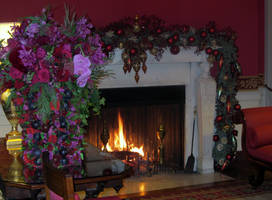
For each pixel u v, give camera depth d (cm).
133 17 542
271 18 605
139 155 549
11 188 221
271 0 602
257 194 453
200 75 550
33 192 218
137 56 497
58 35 226
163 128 557
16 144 310
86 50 238
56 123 233
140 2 545
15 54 217
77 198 215
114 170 233
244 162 599
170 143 567
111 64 514
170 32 508
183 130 566
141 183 510
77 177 218
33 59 218
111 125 548
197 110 554
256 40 619
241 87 618
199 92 541
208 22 582
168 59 529
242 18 606
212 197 445
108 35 483
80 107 243
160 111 562
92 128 543
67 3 511
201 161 550
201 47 522
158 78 546
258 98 629
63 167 236
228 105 548
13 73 220
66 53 222
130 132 556
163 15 557
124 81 533
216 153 550
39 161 236
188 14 570
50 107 224
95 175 222
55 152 236
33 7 498
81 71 224
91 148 291
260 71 623
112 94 536
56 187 181
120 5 536
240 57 613
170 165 568
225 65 543
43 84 223
